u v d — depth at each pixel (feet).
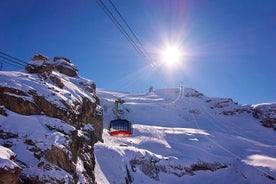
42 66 110.83
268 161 194.59
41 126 68.54
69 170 61.11
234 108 422.82
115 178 124.06
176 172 175.11
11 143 58.29
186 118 374.84
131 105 396.98
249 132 327.88
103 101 364.58
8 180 39.19
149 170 162.91
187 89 529.86
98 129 156.87
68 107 91.35
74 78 157.17
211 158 198.49
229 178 178.50
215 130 323.57
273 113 373.40
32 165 54.65
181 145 225.56
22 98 74.69
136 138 229.45
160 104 428.15
